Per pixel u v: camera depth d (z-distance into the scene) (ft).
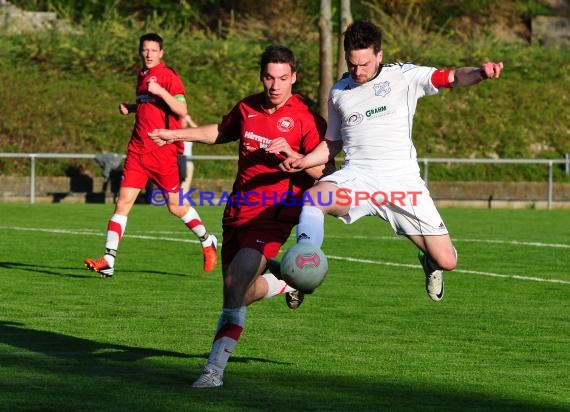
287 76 59.47
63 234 141.18
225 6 311.68
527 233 155.12
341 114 65.05
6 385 54.49
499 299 90.79
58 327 73.41
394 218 65.87
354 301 88.07
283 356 64.75
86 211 181.78
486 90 260.01
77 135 231.91
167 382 56.13
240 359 63.57
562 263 118.01
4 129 229.45
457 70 63.67
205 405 50.75
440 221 65.98
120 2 301.02
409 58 270.26
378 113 64.28
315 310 83.15
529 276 106.22
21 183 214.69
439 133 247.91
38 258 114.21
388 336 72.43
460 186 229.66
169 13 301.02
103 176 216.54
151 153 99.35
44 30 259.60
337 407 51.13
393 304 86.79
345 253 124.47
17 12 272.51
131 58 251.19
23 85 238.89
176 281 98.58
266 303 86.12
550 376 60.34
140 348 66.28
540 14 332.19
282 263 54.54
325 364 62.44
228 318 56.34
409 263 115.24
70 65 247.29
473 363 63.77
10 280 96.89
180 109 98.22
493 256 124.26
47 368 59.26
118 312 80.33
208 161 232.12
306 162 59.31
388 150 64.44
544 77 268.62
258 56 262.47
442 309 84.64
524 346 69.72
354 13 319.06
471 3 327.47
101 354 63.98
